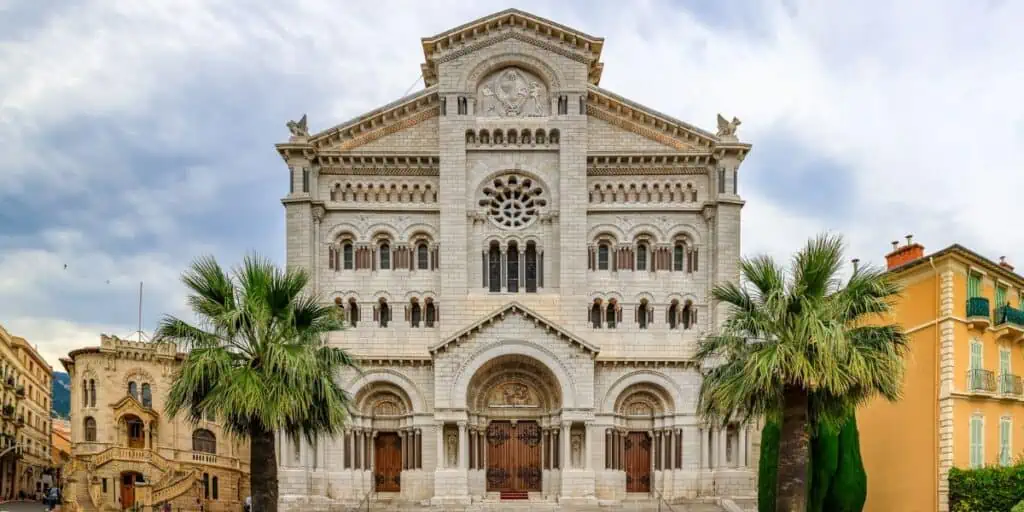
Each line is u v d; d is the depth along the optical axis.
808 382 38.34
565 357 65.75
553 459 66.94
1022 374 62.03
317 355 40.69
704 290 68.94
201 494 85.25
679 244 69.88
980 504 51.31
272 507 38.91
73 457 91.38
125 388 92.81
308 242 67.75
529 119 69.69
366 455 67.69
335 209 69.25
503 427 68.75
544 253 69.25
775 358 37.97
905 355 50.66
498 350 65.75
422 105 70.56
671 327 68.94
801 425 39.44
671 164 69.75
